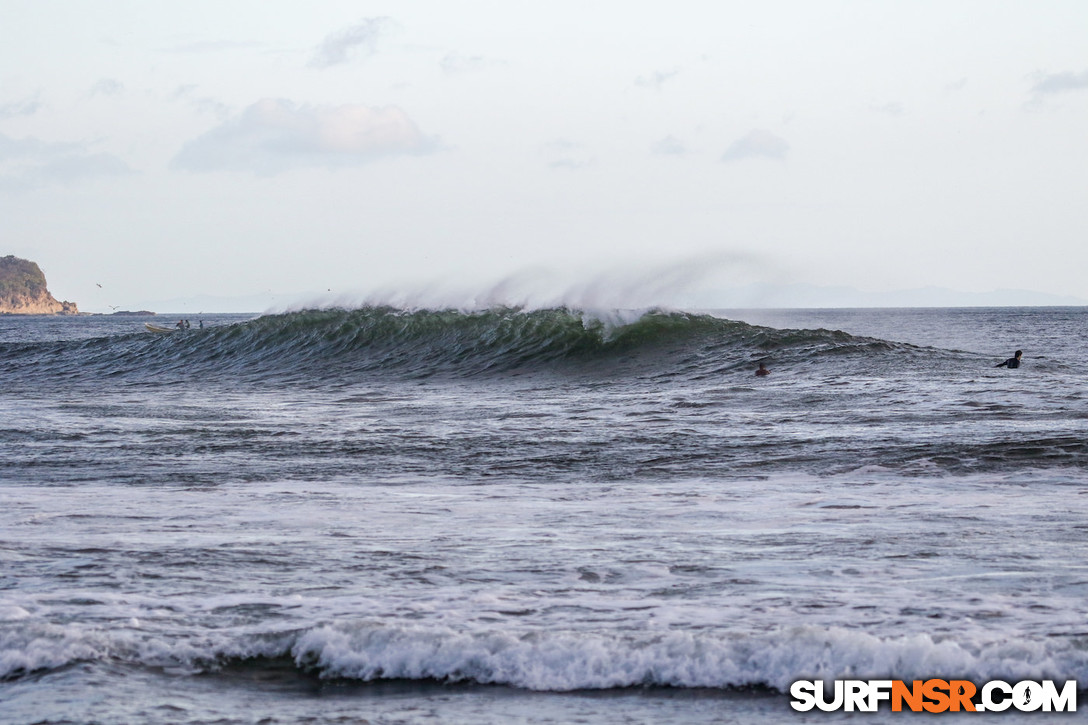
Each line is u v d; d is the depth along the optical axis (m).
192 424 78.19
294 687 21.34
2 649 22.56
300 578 29.69
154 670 21.92
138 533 36.94
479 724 19.39
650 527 37.94
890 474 50.00
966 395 79.25
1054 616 24.89
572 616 25.53
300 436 69.75
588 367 117.56
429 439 67.38
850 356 108.62
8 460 59.12
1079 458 52.00
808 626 23.27
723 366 109.25
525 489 48.56
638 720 19.66
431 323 142.88
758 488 47.41
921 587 28.00
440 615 25.64
